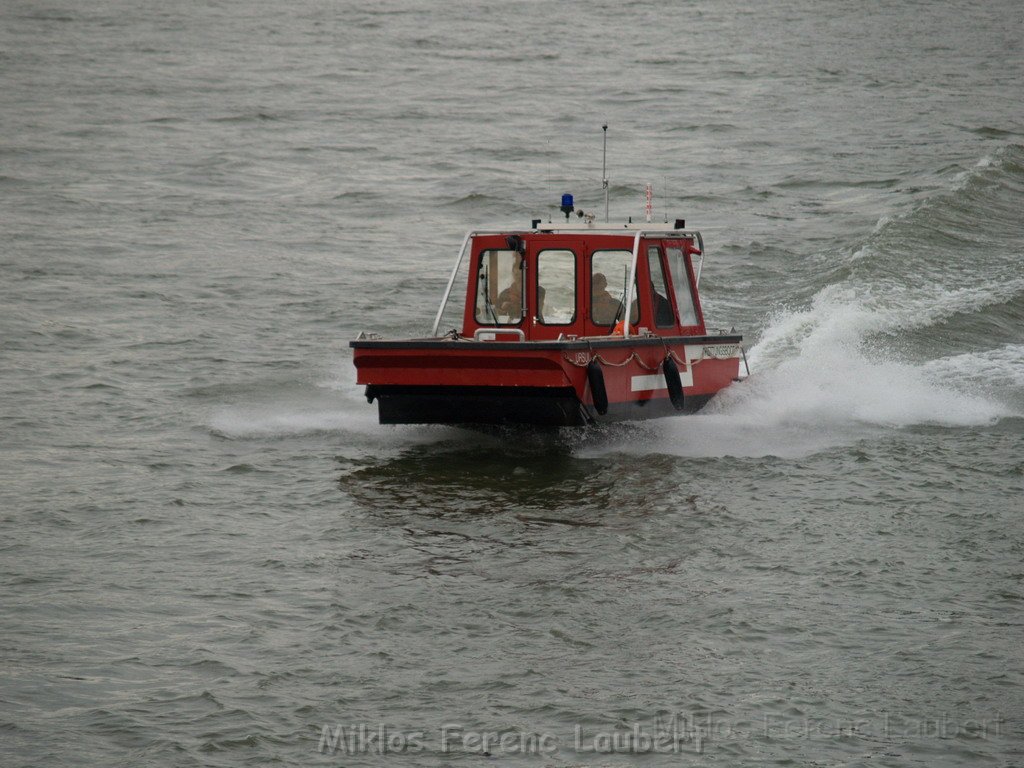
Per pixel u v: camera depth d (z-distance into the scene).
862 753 31.38
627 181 133.12
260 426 59.50
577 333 58.28
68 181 131.62
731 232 108.00
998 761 31.09
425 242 108.56
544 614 38.84
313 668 35.25
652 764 30.86
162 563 42.62
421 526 46.53
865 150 148.75
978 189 113.56
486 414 54.88
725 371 63.47
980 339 74.75
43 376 67.69
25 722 32.16
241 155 148.25
